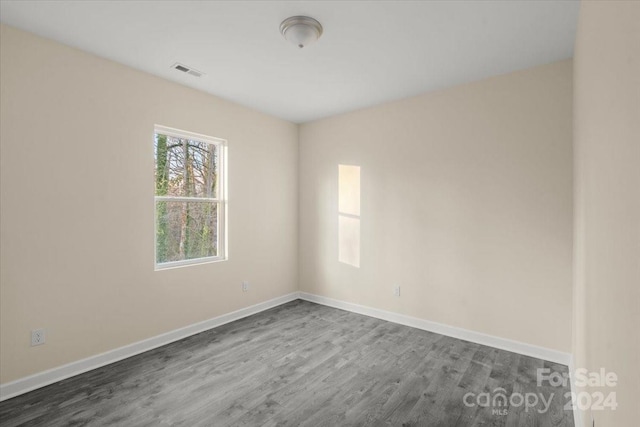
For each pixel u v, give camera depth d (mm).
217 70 2973
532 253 2881
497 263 3061
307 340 3221
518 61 2781
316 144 4492
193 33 2373
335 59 2768
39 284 2371
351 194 4137
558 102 2760
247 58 2750
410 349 3010
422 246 3535
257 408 2127
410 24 2252
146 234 3004
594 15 1285
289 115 4289
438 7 2064
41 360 2379
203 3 2033
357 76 3098
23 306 2301
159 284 3104
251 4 2047
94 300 2658
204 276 3496
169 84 3184
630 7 689
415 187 3586
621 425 754
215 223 3711
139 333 2947
